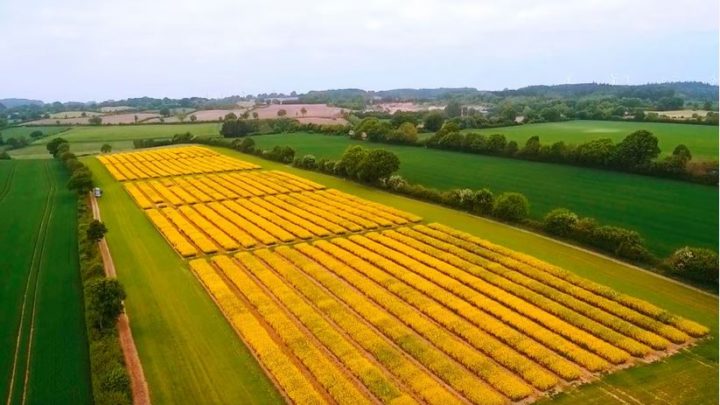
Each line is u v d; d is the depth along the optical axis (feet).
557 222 201.46
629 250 175.32
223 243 205.26
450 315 141.28
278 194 296.92
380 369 118.01
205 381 112.98
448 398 105.40
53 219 244.83
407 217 236.22
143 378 113.91
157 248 201.98
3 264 183.11
